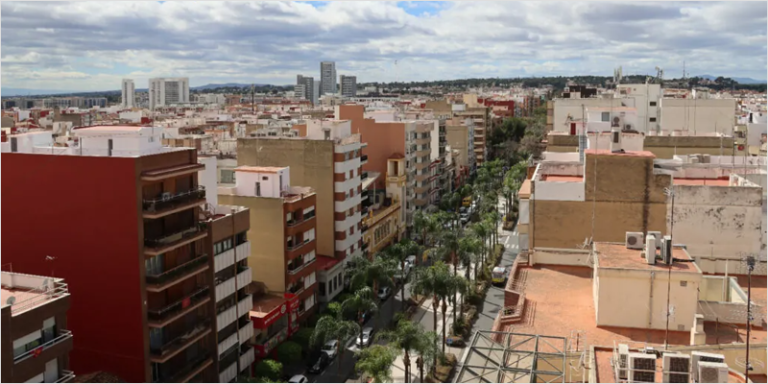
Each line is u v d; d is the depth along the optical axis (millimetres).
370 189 119375
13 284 46344
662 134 111250
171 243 54938
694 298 42656
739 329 42688
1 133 65562
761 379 36000
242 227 65812
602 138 77188
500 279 99938
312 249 84438
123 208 53094
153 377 54969
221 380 62312
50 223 55062
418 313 88188
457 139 188875
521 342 39531
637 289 43531
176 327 57406
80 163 53812
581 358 36031
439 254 94625
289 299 75500
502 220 144750
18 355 41031
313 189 88125
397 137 126625
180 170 56781
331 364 73125
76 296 54969
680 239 59000
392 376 70000
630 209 59812
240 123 156500
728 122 124875
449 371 70375
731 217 57812
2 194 55969
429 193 146125
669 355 29562
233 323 64812
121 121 165375
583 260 57156
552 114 156750
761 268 57375
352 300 75688
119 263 53594
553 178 69062
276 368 66375
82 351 55094
